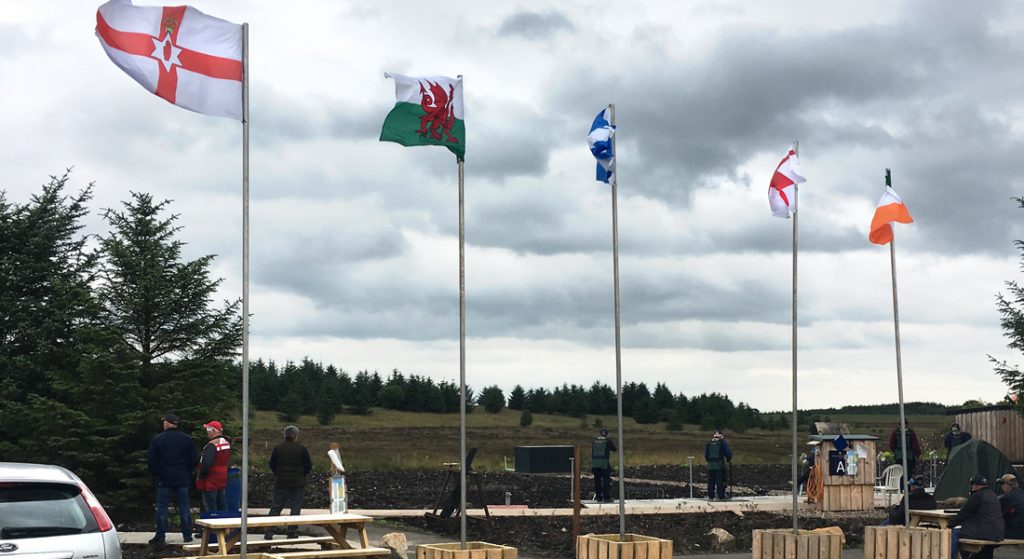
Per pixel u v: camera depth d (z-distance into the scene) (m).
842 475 25.58
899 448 27.75
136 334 23.02
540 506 26.56
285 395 110.94
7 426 22.36
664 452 62.78
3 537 10.09
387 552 14.00
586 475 37.94
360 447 68.75
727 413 123.75
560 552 18.69
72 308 23.48
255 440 68.38
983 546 15.92
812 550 14.62
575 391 139.00
